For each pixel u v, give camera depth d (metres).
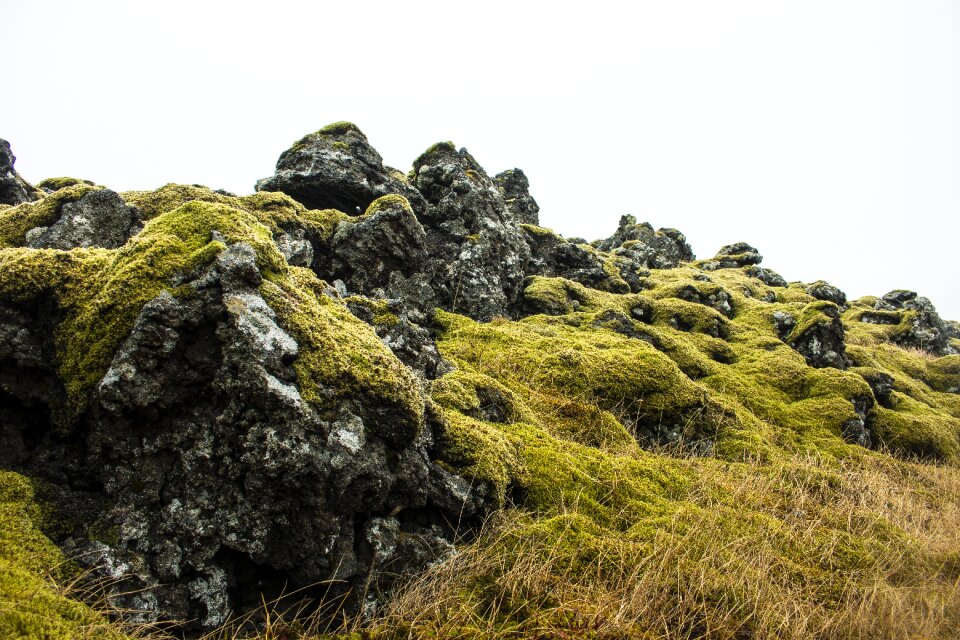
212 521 4.02
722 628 4.68
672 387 10.64
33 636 2.87
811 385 15.36
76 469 4.22
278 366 4.29
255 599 4.14
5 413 4.43
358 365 4.73
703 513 6.50
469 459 5.67
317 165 14.58
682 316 19.47
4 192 11.77
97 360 4.23
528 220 25.06
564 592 4.70
